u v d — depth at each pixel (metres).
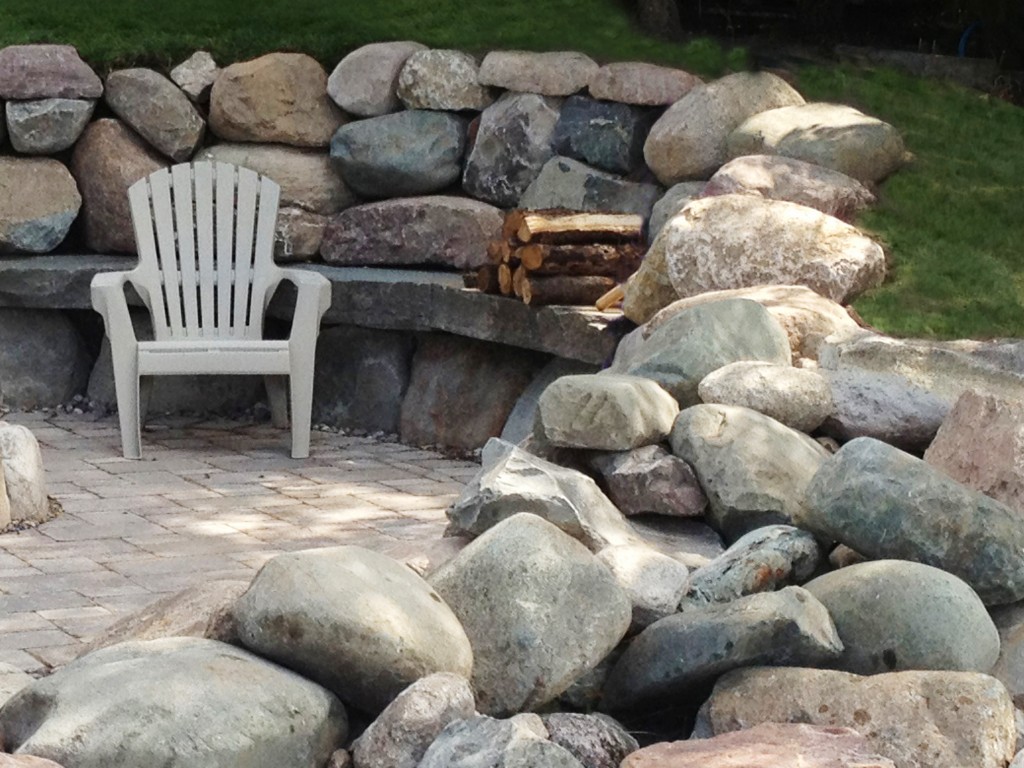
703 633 4.54
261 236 8.01
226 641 4.46
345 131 8.43
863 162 7.47
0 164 8.35
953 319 6.69
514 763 3.83
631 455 5.34
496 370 7.76
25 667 5.28
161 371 7.53
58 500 6.84
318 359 8.22
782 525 5.06
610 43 8.55
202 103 8.51
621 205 7.87
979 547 4.86
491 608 4.54
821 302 6.25
